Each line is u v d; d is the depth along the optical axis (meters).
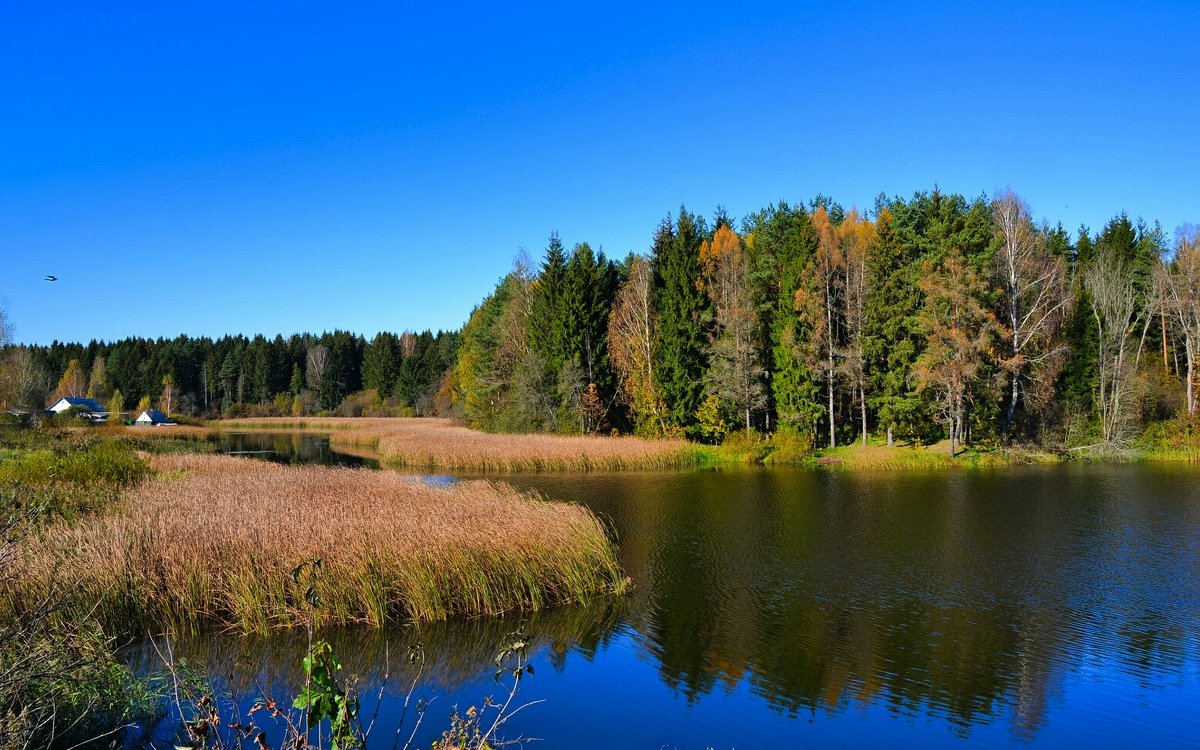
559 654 11.52
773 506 24.67
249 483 21.14
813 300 41.88
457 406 70.75
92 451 23.08
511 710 9.58
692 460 38.28
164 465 27.44
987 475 32.75
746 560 17.16
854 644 11.88
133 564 12.30
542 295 53.44
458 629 12.55
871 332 41.62
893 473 34.06
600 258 59.22
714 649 11.73
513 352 56.31
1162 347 52.06
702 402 44.81
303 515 15.20
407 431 57.09
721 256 47.41
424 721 9.16
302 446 54.28
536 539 14.67
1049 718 9.34
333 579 12.67
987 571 16.06
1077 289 45.44
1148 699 9.92
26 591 10.47
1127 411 40.50
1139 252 54.66
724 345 42.38
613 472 35.31
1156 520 21.62
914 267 43.19
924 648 11.73
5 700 6.35
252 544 13.27
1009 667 10.97
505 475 34.28
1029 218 42.06
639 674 10.75
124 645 11.42
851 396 44.91
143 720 8.53
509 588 13.62
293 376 115.44
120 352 115.44
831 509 23.97
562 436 43.75
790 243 48.09
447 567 13.38
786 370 42.34
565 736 8.89
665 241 53.34
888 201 64.19
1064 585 14.97
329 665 4.71
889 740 8.82
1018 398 41.62
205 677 9.98
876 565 16.62
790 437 39.06
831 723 9.24
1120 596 14.25
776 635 12.32
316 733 8.34
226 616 12.51
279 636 11.95
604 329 51.84
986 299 38.34
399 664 11.05
